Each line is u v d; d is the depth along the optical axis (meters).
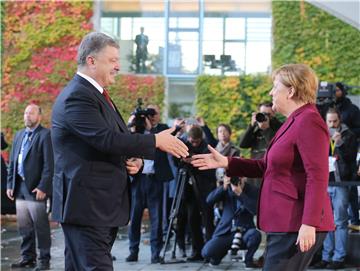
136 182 8.88
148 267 8.47
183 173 8.74
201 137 8.66
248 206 8.09
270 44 15.75
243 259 8.95
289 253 3.99
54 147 4.04
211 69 15.96
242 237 8.38
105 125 3.90
